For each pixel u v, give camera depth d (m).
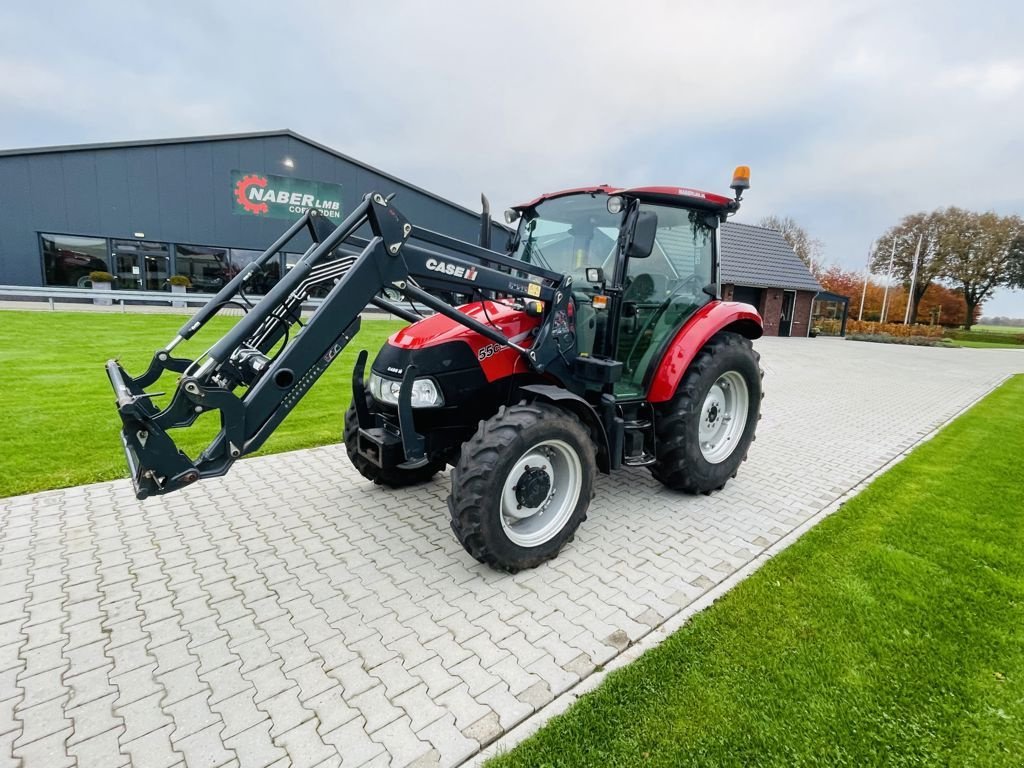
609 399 3.46
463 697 2.10
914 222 39.09
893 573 3.04
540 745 1.88
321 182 21.12
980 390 10.08
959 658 2.35
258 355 2.74
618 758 1.83
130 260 18.58
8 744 1.84
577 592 2.83
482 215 3.82
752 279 21.23
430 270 2.84
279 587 2.81
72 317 13.18
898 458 5.35
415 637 2.45
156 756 1.81
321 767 1.78
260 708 2.03
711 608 2.69
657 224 3.54
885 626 2.56
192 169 18.98
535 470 2.99
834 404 8.22
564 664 2.29
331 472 4.43
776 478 4.68
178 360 2.95
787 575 3.00
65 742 1.86
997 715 2.04
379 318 17.95
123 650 2.31
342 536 3.36
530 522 3.11
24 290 14.30
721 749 1.87
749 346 4.22
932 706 2.08
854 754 1.86
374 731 1.94
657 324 3.80
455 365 3.17
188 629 2.46
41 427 5.07
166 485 2.27
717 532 3.56
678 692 2.13
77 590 2.72
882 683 2.19
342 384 7.74
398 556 3.15
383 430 3.35
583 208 3.73
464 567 3.05
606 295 3.41
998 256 36.28
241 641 2.39
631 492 4.24
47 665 2.21
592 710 2.03
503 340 3.11
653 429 3.84
